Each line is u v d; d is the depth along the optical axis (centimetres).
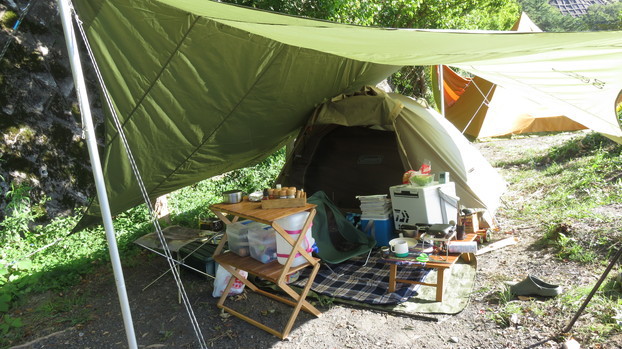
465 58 309
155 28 288
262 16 246
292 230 326
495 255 433
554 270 379
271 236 339
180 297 372
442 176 446
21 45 630
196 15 287
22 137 611
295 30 254
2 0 623
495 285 365
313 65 426
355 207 549
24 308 384
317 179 576
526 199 606
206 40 313
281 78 409
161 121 351
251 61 360
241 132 447
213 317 346
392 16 1091
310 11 746
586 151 782
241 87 381
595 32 233
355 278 402
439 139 497
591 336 276
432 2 1125
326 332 316
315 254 430
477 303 338
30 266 436
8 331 346
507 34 238
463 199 486
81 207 651
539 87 415
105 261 474
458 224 396
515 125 1085
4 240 503
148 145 361
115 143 337
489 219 488
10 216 571
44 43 657
